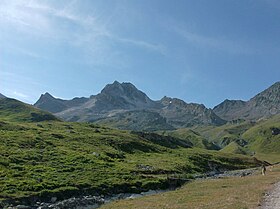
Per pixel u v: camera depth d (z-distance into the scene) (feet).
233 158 457.27
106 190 189.78
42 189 168.14
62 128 409.49
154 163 299.38
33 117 524.11
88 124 490.90
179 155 384.27
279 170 319.27
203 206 129.70
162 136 499.92
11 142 258.16
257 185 193.47
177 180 240.53
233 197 147.64
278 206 124.06
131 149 355.15
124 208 140.87
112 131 455.63
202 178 276.00
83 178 201.67
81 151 281.95
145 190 206.80
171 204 142.51
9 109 565.53
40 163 220.02
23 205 145.18
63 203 153.79
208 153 466.70
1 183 165.68
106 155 290.56
